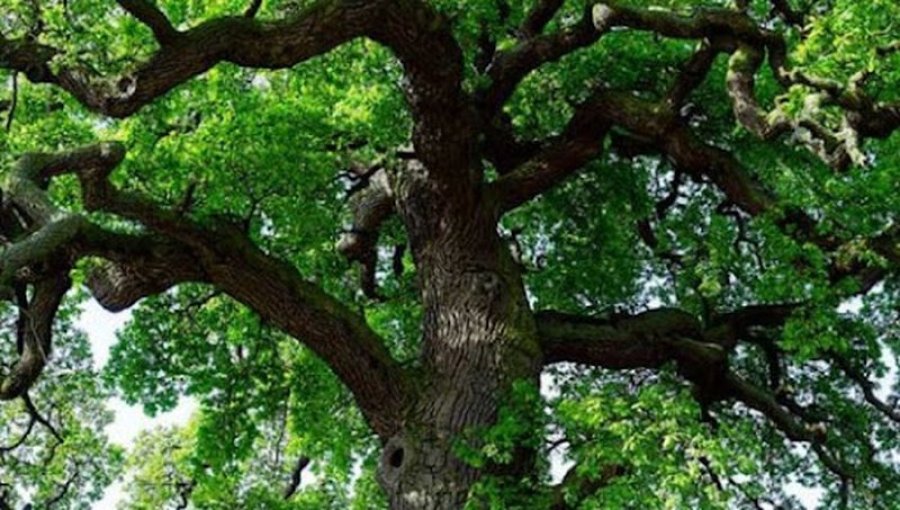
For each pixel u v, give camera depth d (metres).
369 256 16.53
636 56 16.03
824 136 11.60
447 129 12.79
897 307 16.55
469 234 13.86
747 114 12.48
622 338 14.38
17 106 15.15
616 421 11.71
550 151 14.89
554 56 14.33
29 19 12.64
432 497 12.18
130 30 13.15
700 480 11.26
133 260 12.66
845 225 13.73
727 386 14.77
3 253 10.05
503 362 13.15
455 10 14.41
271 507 18.73
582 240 17.94
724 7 14.62
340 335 13.02
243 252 12.96
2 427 20.64
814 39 12.38
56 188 15.18
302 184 14.33
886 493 16.50
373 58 15.08
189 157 13.77
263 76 16.05
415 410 12.96
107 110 11.42
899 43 11.62
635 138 16.52
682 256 17.56
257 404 16.38
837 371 17.08
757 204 14.29
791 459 17.02
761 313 15.27
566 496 11.39
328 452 17.77
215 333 16.59
